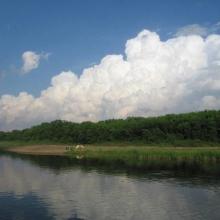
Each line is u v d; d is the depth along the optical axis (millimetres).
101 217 34281
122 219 33688
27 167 75750
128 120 171375
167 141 134250
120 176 59969
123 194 44594
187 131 133625
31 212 36125
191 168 70000
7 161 91562
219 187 48594
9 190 47844
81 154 108500
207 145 125438
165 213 35375
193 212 35594
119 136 149000
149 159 90000
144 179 56250
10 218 34125
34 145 164500
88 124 168750
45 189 48438
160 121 142875
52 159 96125
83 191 46750
